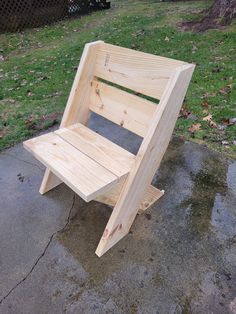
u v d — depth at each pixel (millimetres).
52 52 5180
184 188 2178
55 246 1778
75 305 1484
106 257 1704
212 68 3916
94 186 1433
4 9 6375
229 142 2600
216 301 1482
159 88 1547
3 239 1825
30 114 3227
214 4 5727
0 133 2879
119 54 1718
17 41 5988
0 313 1459
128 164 1609
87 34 5969
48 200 2104
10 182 2277
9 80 4160
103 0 8195
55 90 3791
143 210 1980
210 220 1924
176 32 5379
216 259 1685
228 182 2213
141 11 7449
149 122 1624
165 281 1579
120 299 1505
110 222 1647
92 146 1752
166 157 2479
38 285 1575
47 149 1704
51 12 7156
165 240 1800
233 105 3078
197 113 3020
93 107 1975
